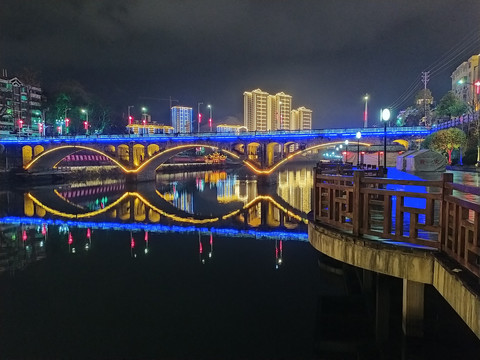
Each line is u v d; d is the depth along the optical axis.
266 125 182.25
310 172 107.69
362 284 14.53
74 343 11.99
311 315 13.80
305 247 25.33
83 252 24.66
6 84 91.94
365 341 10.84
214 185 72.12
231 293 16.48
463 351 9.17
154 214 40.75
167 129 146.75
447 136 39.72
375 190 7.70
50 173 76.44
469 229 5.70
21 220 37.28
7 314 14.42
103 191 63.03
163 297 16.19
